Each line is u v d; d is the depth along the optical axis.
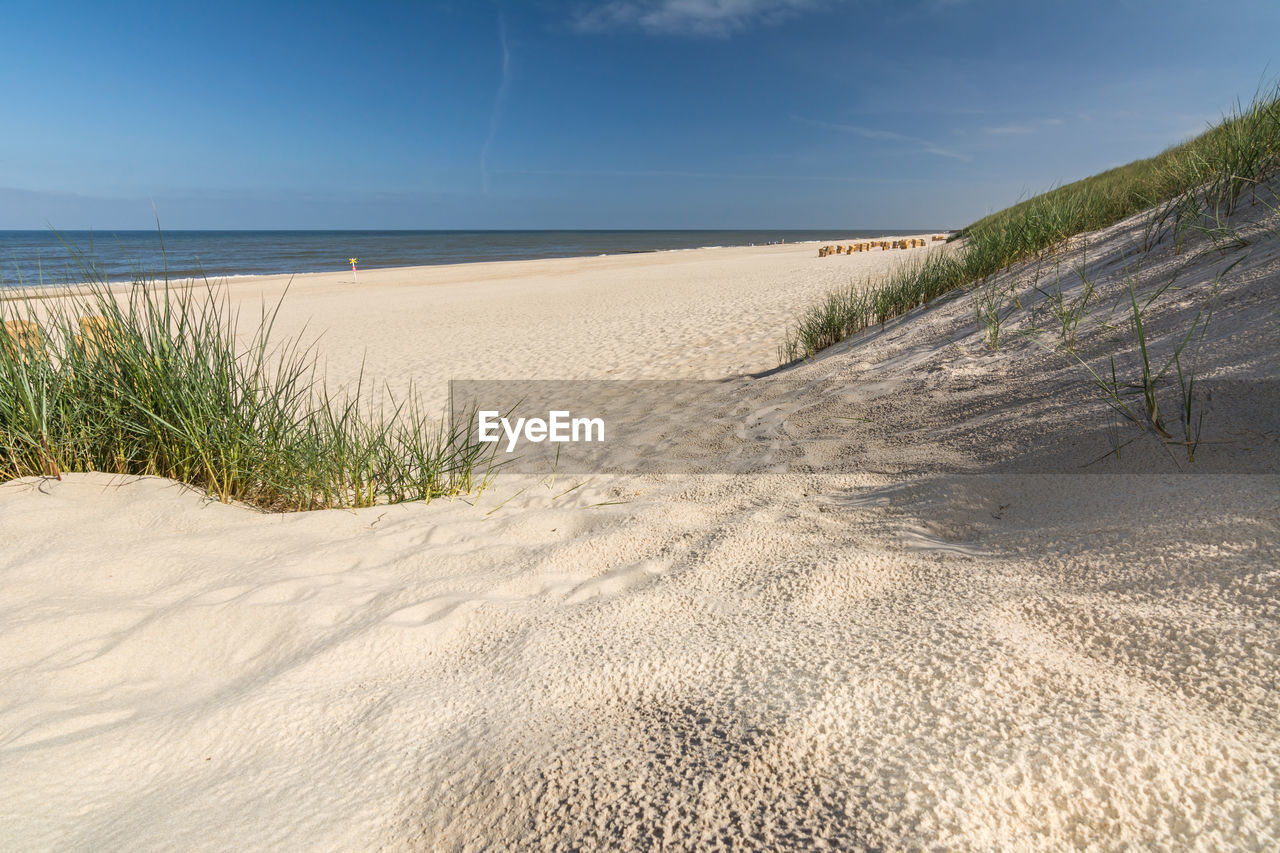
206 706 1.42
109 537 2.29
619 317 11.66
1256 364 2.06
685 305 12.41
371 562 2.25
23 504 2.43
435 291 18.88
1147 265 3.60
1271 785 0.87
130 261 2.90
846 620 1.44
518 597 1.89
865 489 2.33
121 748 1.29
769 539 2.01
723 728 1.13
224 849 1.02
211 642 1.71
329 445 3.12
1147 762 0.92
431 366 8.37
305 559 2.21
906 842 0.86
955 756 0.97
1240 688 1.03
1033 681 1.11
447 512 2.86
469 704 1.33
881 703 1.11
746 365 6.59
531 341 9.81
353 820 1.05
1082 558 1.49
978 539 1.78
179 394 2.82
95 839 1.06
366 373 8.06
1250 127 4.04
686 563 1.94
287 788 1.15
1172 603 1.25
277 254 55.19
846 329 6.29
